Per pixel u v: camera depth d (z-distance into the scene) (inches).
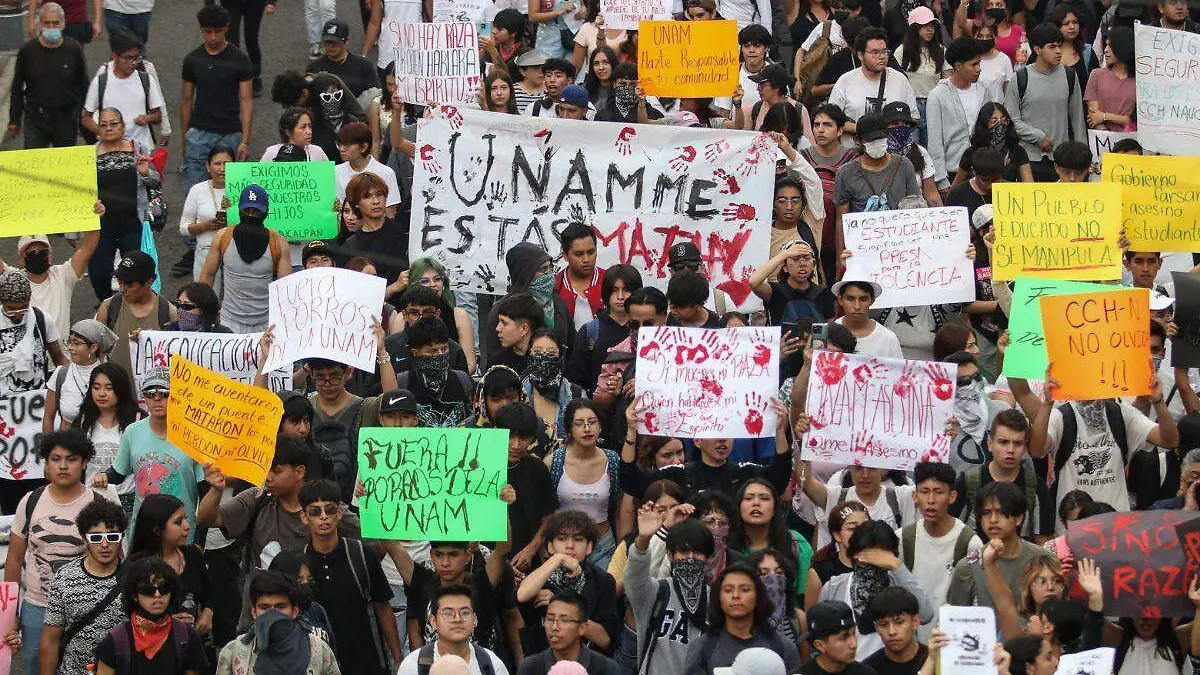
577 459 775.1
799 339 852.0
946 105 1165.7
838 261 986.7
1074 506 772.6
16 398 898.1
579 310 949.2
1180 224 976.3
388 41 1342.3
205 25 1197.7
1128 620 689.6
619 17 1228.5
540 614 741.9
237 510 750.5
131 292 925.2
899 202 1031.6
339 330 840.9
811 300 951.6
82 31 1344.7
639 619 699.4
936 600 727.1
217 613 757.9
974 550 719.7
